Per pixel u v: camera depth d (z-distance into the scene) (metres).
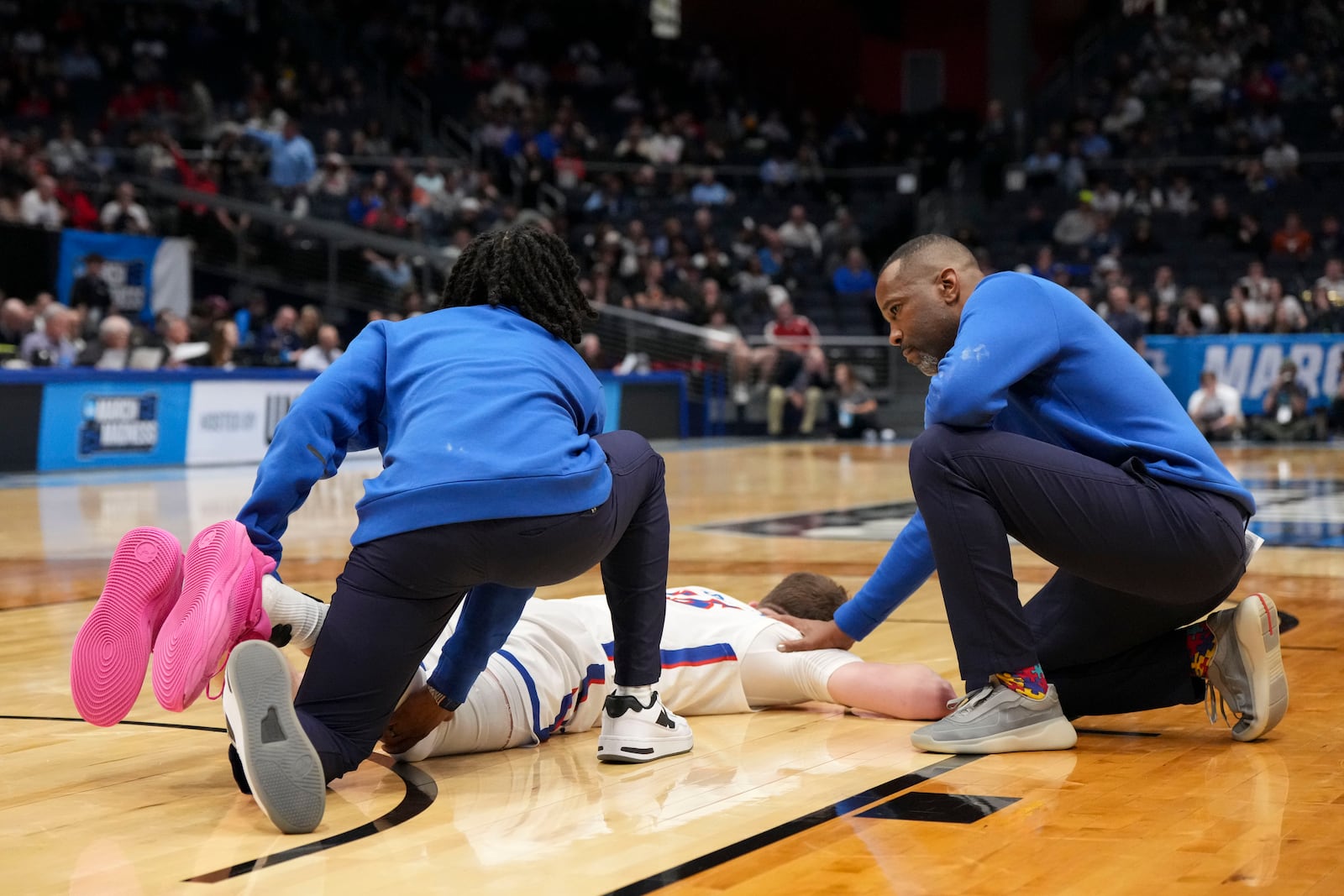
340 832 1.96
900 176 20.77
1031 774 2.24
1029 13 24.31
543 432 2.14
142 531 2.09
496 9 22.91
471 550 2.06
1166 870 1.71
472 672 2.30
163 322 12.53
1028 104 23.83
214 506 7.81
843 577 4.98
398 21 21.97
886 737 2.57
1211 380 14.85
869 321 18.09
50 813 2.07
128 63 19.05
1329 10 21.97
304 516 7.46
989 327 2.35
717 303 17.17
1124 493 2.31
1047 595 2.62
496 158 19.41
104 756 2.45
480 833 1.94
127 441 11.00
